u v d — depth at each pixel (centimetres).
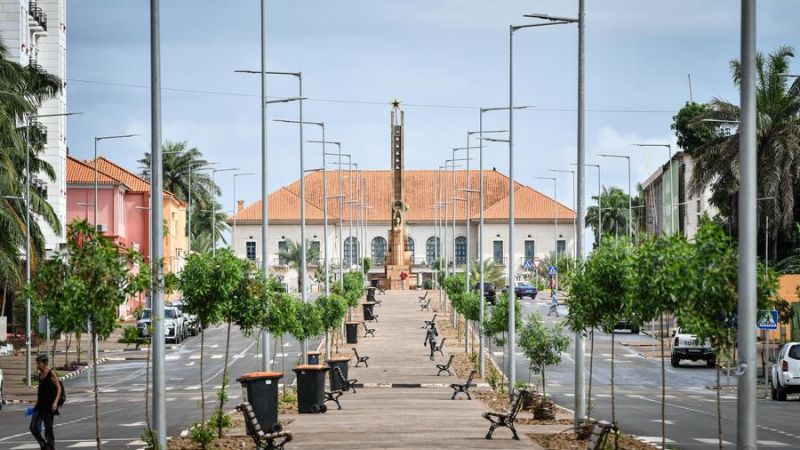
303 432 2644
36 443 2714
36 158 6166
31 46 7925
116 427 3117
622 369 6269
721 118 7275
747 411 1449
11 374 5516
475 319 6116
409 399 4053
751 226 1459
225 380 2692
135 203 11238
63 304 1833
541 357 3688
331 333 7112
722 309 1827
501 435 2570
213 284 2616
